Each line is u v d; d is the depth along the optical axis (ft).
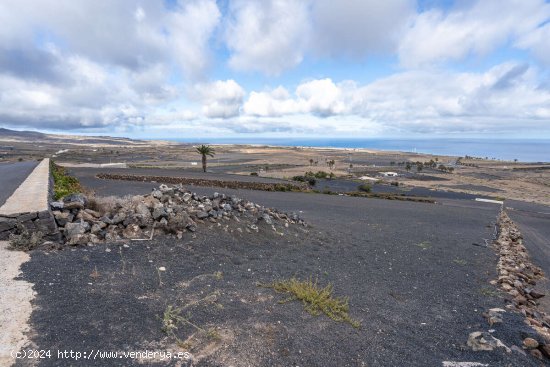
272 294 18.63
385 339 14.92
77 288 15.85
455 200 170.19
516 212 125.80
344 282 23.32
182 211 30.94
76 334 12.14
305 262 27.53
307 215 61.00
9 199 25.85
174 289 17.47
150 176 111.65
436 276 27.91
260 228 35.27
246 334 13.65
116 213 27.89
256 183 116.78
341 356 12.95
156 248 23.89
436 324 17.38
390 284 24.30
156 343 12.18
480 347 14.51
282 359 12.18
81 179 96.02
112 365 10.67
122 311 14.24
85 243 22.39
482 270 31.45
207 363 11.35
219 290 18.13
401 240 43.09
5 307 13.26
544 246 55.67
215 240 28.40
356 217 63.98
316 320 15.88
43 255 19.49
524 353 14.60
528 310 21.07
